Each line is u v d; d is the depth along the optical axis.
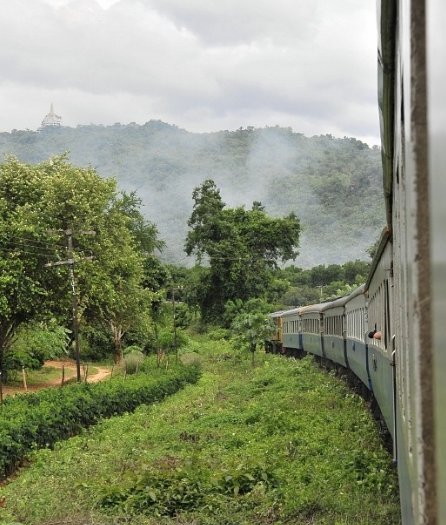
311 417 18.08
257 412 19.34
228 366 41.44
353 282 81.44
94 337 52.41
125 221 41.09
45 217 34.50
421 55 1.68
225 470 11.87
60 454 17.03
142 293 43.78
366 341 15.28
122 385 25.59
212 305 63.06
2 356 35.38
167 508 10.91
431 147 1.59
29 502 11.92
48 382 38.75
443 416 1.52
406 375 3.43
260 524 9.92
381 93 4.11
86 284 36.41
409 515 4.11
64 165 38.78
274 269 69.12
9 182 35.16
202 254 63.38
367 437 15.02
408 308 2.63
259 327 40.72
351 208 175.50
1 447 15.85
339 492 10.70
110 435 19.55
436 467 1.63
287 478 11.91
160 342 46.88
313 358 34.06
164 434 18.16
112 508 11.08
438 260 1.53
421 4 1.68
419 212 1.73
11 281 32.03
